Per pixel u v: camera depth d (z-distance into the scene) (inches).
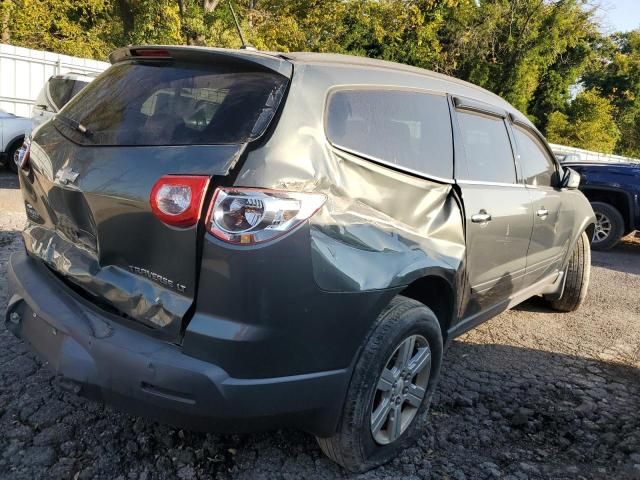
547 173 174.7
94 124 100.1
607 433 124.1
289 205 82.7
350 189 94.0
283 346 84.0
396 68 117.3
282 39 745.0
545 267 173.0
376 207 99.1
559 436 121.8
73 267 96.5
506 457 112.5
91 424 108.9
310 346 86.6
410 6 861.2
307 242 84.0
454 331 123.3
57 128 109.5
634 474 110.0
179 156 84.7
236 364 81.7
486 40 1005.8
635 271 295.7
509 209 138.3
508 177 148.2
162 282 85.6
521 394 139.5
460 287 118.3
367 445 99.0
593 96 1391.5
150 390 82.7
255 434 111.6
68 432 106.0
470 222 120.7
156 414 84.4
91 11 870.4
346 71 102.7
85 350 87.0
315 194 86.5
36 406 112.7
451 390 138.7
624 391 145.3
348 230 90.7
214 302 81.5
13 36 803.4
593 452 116.8
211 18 667.4
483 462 110.1
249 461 103.7
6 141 399.9
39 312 95.3
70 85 346.9
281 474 100.8
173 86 96.6
